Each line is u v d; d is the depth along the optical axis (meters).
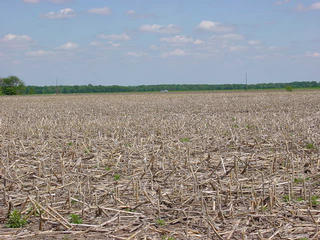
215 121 23.00
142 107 41.16
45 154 13.98
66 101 59.41
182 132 19.30
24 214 8.38
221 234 7.19
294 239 6.94
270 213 8.07
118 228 7.54
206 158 13.15
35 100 65.81
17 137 18.77
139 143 15.88
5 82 128.12
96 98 69.06
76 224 7.68
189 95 76.44
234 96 66.81
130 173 11.45
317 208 8.48
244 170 11.02
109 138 17.69
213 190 9.49
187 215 8.10
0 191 9.98
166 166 12.12
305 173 11.30
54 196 9.30
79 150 14.93
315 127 20.75
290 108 36.25
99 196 9.34
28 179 10.98
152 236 7.18
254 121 22.98
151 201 8.62
